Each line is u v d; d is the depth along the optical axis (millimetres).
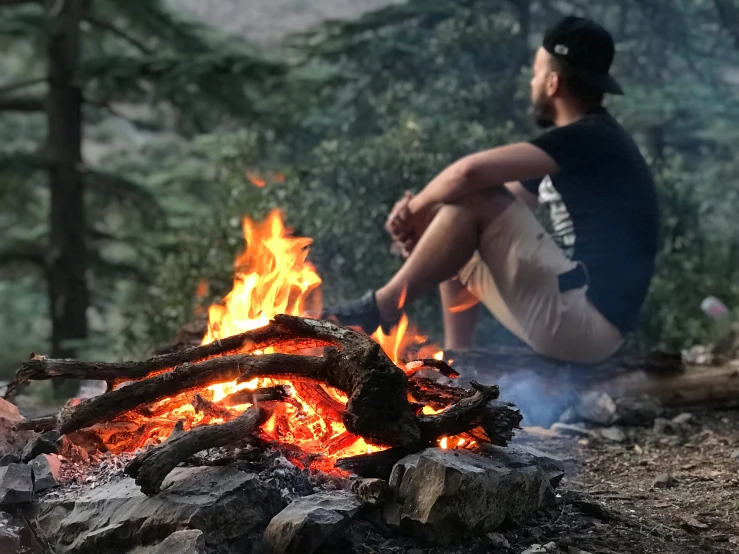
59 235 10008
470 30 10008
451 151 6707
